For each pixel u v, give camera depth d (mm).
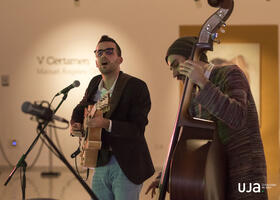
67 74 8398
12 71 8422
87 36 8406
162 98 8383
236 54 8352
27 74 8414
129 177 2867
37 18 8414
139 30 8383
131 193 2906
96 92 3215
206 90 2010
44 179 7203
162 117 8398
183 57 2303
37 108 2078
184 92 2223
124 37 8391
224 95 2027
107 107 2934
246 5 8328
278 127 8328
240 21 8344
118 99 2973
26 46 8406
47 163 8320
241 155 2121
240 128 2125
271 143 8320
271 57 8320
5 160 8391
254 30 8320
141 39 8391
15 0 8391
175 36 8359
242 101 2059
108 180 2955
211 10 8312
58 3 8406
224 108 1997
